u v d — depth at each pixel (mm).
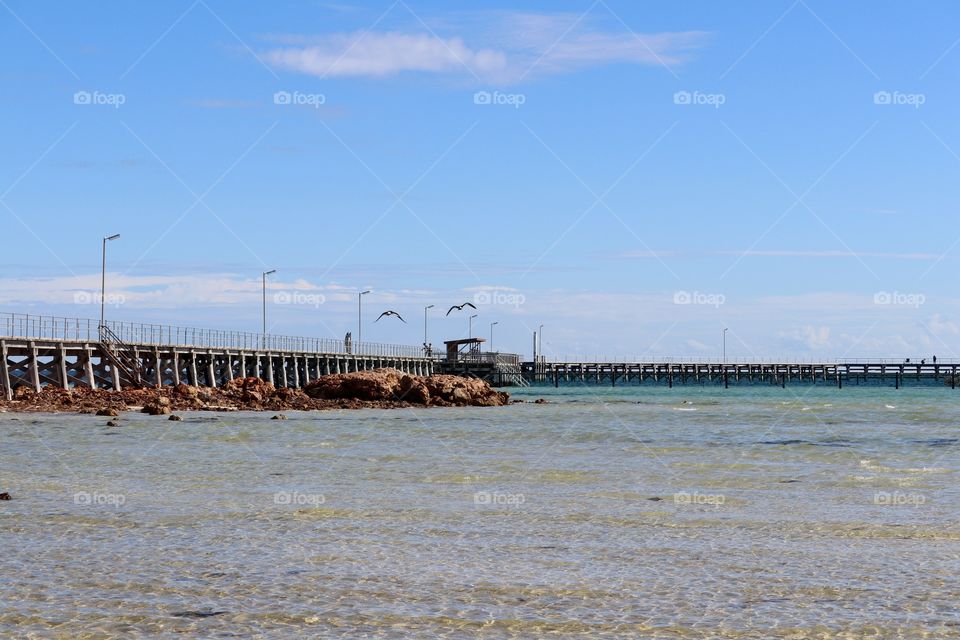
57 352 65875
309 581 14562
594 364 164000
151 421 48531
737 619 12758
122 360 70562
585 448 36406
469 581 14602
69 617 12727
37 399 58562
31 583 14391
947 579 14719
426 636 12023
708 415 59781
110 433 41219
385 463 30766
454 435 42594
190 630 12227
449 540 17625
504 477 27062
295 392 71438
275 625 12438
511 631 12258
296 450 35062
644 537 17938
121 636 11984
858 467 29734
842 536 18062
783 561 15930
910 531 18547
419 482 25906
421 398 70438
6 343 60562
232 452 34031
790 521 19625
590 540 17625
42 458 31484
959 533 18328
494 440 40094
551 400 88625
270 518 19859
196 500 22359
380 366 125500
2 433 40594
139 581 14531
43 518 19750
